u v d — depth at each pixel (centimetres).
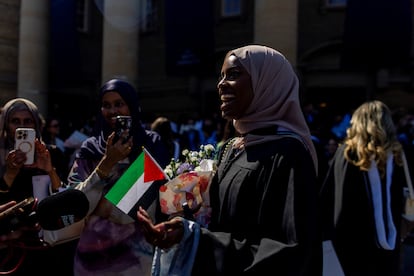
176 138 1099
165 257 188
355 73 1717
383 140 349
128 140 266
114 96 304
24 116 313
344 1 1766
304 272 169
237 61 200
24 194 294
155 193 244
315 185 182
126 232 279
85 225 281
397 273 358
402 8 1286
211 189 203
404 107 1634
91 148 306
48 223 224
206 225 201
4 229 228
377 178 345
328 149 827
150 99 2103
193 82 1962
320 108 1568
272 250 167
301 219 170
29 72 1619
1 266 269
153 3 2119
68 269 310
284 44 1241
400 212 360
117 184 241
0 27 1711
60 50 1600
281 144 185
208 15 1428
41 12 1636
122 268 277
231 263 174
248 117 199
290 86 201
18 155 280
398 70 1644
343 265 349
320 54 1773
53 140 802
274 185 178
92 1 2186
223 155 216
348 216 349
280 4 1243
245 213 183
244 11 1903
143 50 2138
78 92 2131
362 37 1303
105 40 1433
